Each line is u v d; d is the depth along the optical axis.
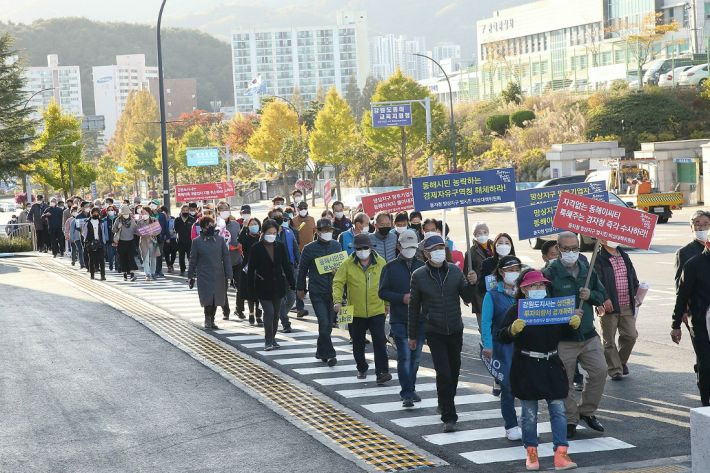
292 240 19.50
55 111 75.88
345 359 15.66
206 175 131.62
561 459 9.26
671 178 59.78
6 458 10.30
